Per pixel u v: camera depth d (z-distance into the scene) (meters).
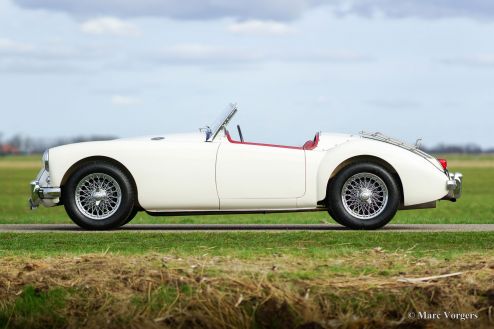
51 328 7.89
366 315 7.75
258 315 7.79
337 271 8.34
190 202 13.23
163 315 7.80
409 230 12.98
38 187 13.32
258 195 13.19
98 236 12.10
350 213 13.01
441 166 13.50
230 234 12.27
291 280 8.02
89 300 7.95
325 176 13.08
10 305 8.00
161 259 8.79
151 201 13.22
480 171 105.62
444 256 9.14
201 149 13.23
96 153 13.17
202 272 8.18
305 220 19.00
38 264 8.66
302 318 7.74
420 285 7.91
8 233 12.59
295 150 13.20
